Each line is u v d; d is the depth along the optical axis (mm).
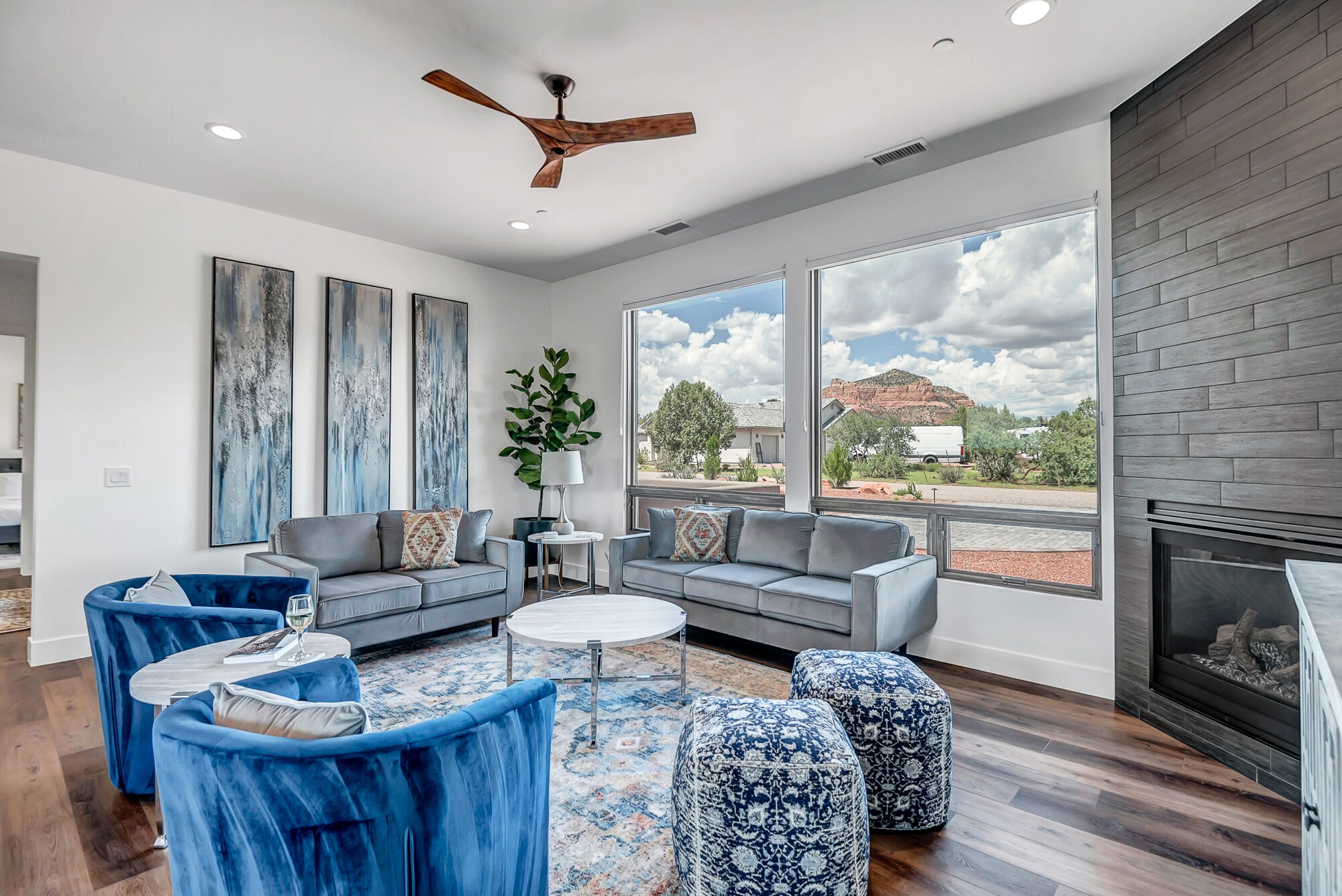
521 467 5574
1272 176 2246
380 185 3787
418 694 3084
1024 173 3314
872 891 1731
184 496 3883
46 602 3445
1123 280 2945
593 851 1896
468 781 1268
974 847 1933
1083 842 1954
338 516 3934
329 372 4469
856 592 3061
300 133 3158
